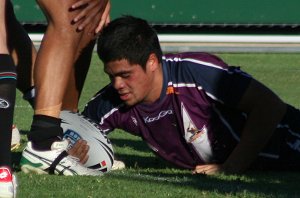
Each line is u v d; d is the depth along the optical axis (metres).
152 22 38.50
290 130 14.90
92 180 12.51
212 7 38.84
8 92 11.17
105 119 14.41
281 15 39.06
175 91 13.95
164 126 14.18
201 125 14.09
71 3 13.10
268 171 15.01
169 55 14.21
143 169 14.73
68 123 13.69
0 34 11.61
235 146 14.34
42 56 13.14
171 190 11.91
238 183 13.08
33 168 13.07
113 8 37.97
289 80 31.59
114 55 13.10
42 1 13.08
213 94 13.88
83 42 14.12
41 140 13.02
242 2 38.91
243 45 39.38
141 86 13.51
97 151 13.62
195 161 14.48
